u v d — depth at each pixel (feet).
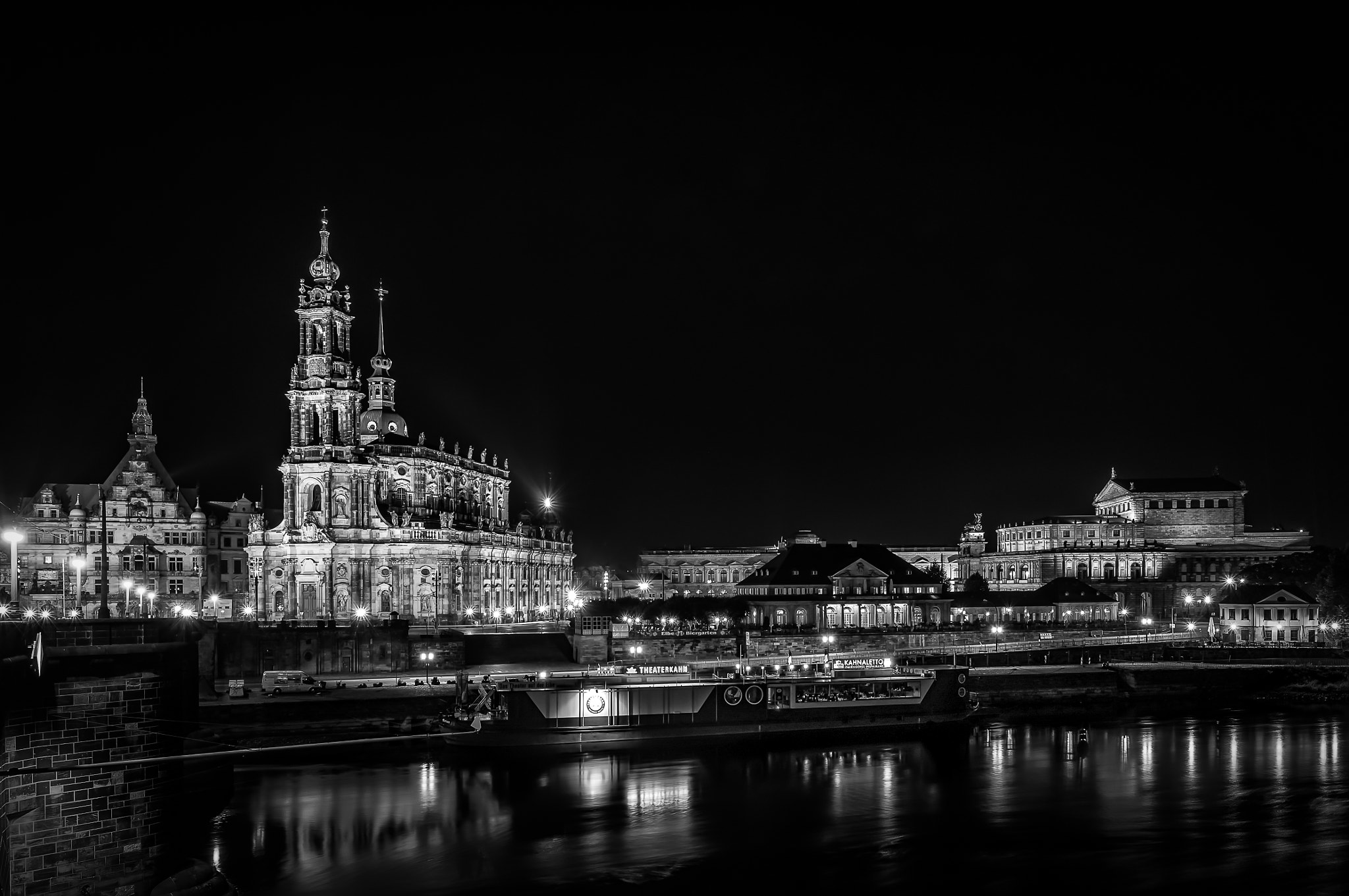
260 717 407.23
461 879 259.39
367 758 379.14
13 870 186.50
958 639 654.53
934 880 260.62
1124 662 593.42
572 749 397.80
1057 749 405.80
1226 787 343.67
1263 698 536.42
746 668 501.56
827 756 390.63
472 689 426.10
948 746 411.13
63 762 195.00
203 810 284.20
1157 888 253.85
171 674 213.05
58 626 199.72
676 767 372.17
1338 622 648.38
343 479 636.07
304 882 256.73
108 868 200.34
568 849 282.77
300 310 643.86
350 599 623.77
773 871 266.57
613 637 590.96
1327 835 291.38
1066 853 278.87
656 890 253.85
